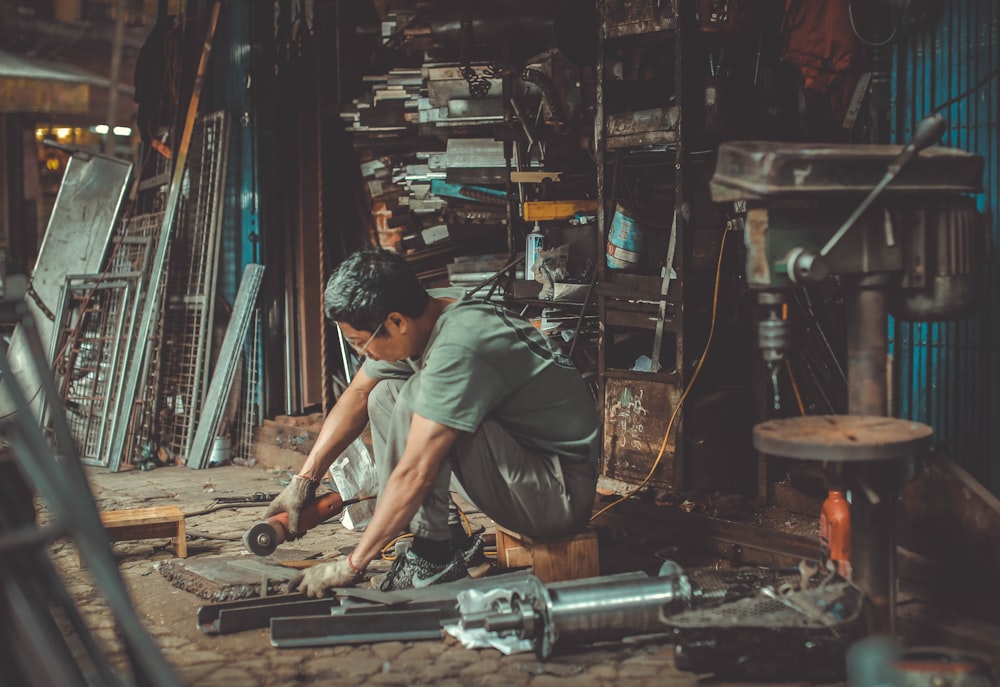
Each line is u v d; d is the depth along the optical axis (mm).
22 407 2539
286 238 7711
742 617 3133
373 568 4406
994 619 3521
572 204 6293
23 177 15859
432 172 7031
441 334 3773
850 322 3371
